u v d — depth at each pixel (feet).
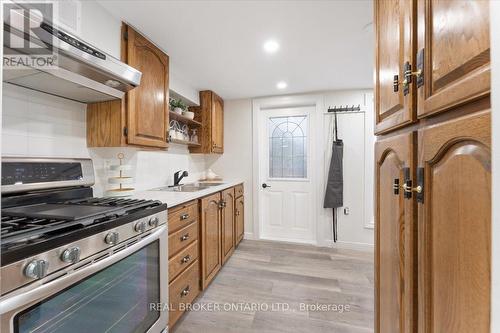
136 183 6.91
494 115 1.15
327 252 9.53
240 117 11.14
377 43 3.23
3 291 2.09
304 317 5.60
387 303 3.01
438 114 1.91
